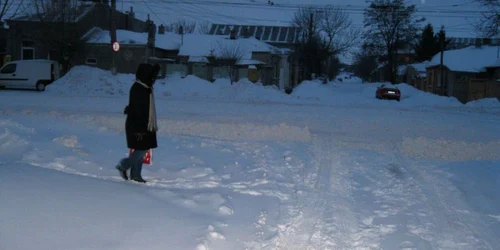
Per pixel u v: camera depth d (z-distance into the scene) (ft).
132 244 16.10
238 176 27.94
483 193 26.20
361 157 35.88
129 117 23.52
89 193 19.52
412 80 237.45
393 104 112.47
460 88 164.25
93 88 107.96
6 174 19.48
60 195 18.44
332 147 39.91
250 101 100.99
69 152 28.84
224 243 17.80
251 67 163.63
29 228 15.46
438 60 189.78
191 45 171.63
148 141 23.59
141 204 19.85
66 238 15.47
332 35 229.86
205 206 21.42
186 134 42.65
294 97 114.01
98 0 158.10
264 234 19.21
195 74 161.89
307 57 221.05
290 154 35.37
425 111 91.20
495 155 38.01
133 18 181.98
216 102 92.63
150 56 152.87
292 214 22.07
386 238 19.52
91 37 146.00
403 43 225.56
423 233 20.17
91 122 46.47
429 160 35.42
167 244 16.57
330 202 24.20
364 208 23.47
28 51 144.87
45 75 110.93
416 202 24.49
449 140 45.01
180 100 94.43
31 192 17.93
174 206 20.61
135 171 24.16
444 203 24.38
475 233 20.21
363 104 107.24
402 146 41.11
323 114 73.97
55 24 133.08
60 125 42.50
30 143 29.78
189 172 27.48
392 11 219.00
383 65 270.87
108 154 29.94
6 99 81.20
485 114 88.43
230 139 41.16
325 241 18.90
